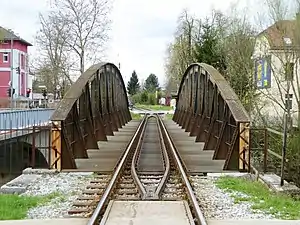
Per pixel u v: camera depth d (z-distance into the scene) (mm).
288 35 24969
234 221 8125
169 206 9031
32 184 13266
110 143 24359
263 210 10000
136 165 16203
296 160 19750
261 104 29438
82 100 19953
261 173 14594
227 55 36688
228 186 12852
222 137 18125
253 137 21797
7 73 81500
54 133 15320
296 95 23578
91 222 7539
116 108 35625
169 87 109875
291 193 12289
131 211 8617
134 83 155875
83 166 16156
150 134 33094
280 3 28094
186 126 33812
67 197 11305
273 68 27359
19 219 8703
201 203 10477
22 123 28297
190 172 14938
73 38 48344
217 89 20219
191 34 64125
